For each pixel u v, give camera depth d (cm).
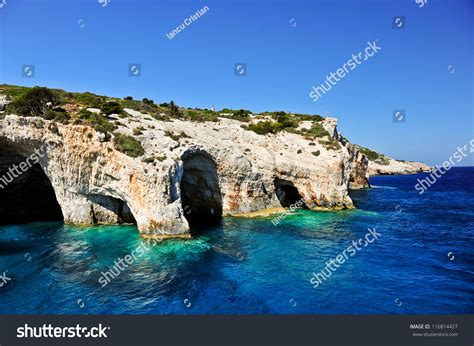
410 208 5147
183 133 4088
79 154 3328
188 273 2303
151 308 1823
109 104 4331
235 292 2022
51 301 1894
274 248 2895
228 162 4194
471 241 3180
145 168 3097
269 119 6919
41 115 3588
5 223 3656
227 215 4281
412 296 1984
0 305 1845
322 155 4966
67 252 2706
